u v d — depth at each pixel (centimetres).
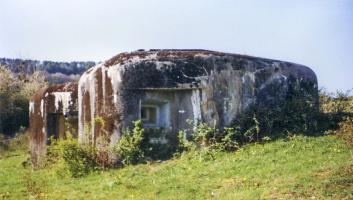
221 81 1193
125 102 1162
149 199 876
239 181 891
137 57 1186
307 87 1371
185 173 1005
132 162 1136
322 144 1061
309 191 760
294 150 1035
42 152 1478
